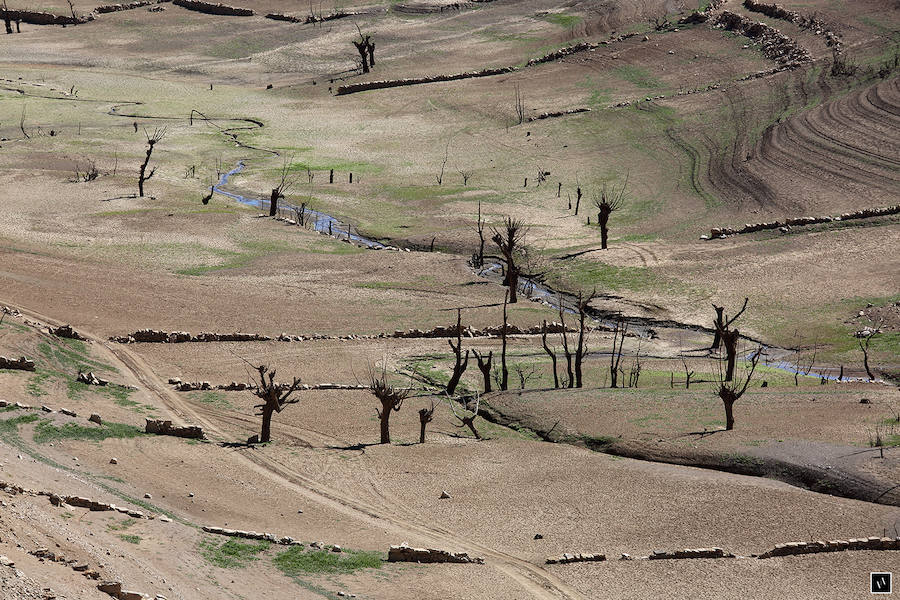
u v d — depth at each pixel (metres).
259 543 62.94
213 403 98.94
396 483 78.81
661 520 70.62
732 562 63.44
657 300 139.25
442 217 180.25
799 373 114.25
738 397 86.44
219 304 133.75
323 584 57.88
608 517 71.62
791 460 78.50
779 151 190.38
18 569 46.50
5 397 86.56
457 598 57.62
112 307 129.00
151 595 49.94
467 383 109.56
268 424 88.31
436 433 93.56
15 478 63.41
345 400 102.12
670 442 85.12
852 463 76.56
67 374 99.56
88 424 81.81
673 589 60.12
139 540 58.91
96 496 65.19
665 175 195.12
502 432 94.81
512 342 125.50
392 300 139.00
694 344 125.50
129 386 100.69
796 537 67.00
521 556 65.38
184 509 68.06
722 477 78.00
